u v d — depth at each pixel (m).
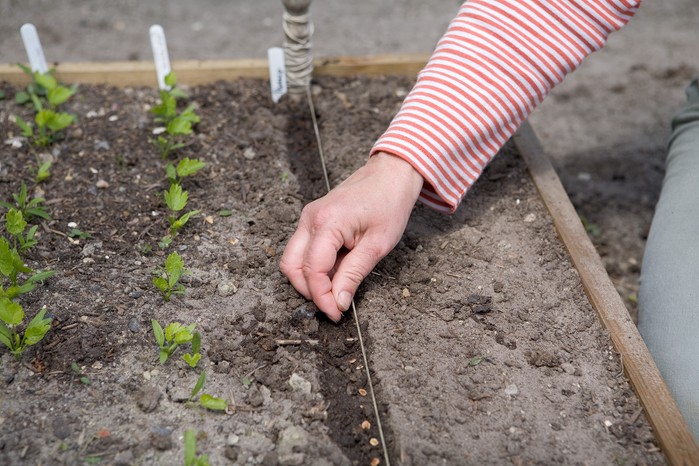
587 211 2.47
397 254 1.67
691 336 1.43
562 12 1.52
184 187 1.85
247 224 1.76
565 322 1.54
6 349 1.42
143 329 1.48
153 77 2.24
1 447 1.25
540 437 1.32
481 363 1.45
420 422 1.34
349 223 1.42
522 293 1.60
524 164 1.97
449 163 1.51
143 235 1.71
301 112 2.17
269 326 1.52
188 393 1.37
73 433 1.29
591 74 3.11
